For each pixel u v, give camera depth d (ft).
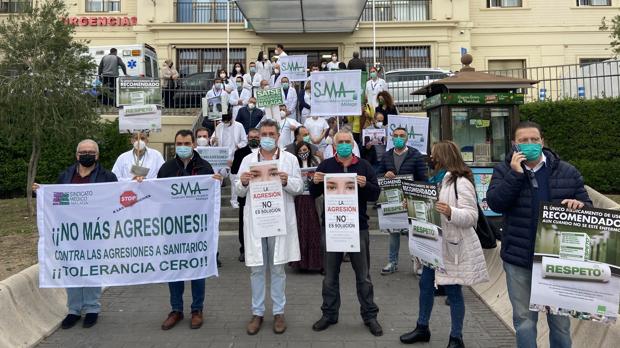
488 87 27.76
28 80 33.81
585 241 11.48
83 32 75.31
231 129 33.96
